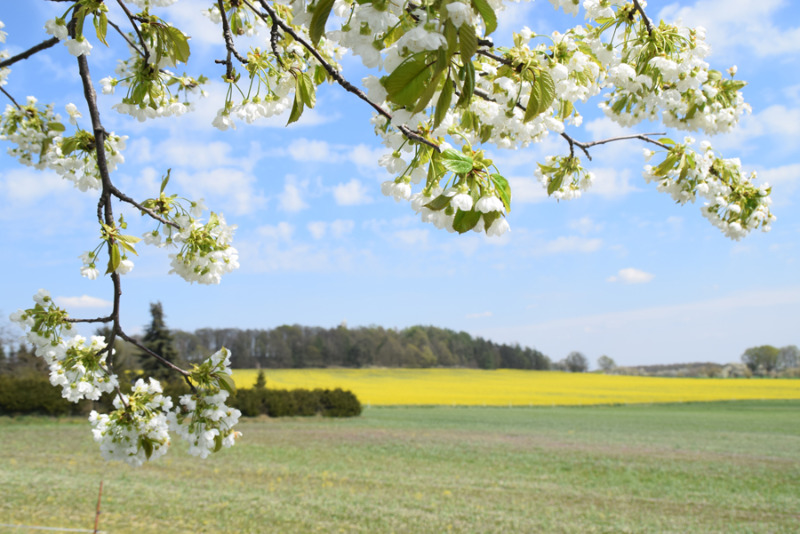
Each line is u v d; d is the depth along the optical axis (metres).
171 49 2.49
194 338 68.56
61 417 30.09
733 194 3.28
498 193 1.58
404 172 1.94
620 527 11.53
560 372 95.12
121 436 2.50
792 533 11.31
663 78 2.62
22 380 30.48
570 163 3.15
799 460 20.25
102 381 2.45
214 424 2.57
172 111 2.88
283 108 2.49
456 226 1.59
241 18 3.02
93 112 2.42
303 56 2.68
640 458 20.55
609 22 2.54
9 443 20.72
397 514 12.06
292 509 12.20
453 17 1.09
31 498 11.91
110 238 2.28
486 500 13.66
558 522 11.81
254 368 84.38
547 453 21.53
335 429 29.95
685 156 3.06
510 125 2.16
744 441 25.75
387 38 1.25
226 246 2.52
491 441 25.11
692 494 14.82
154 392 2.62
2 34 3.16
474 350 101.25
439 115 1.22
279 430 29.28
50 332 2.38
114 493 12.80
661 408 46.81
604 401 52.84
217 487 14.03
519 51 1.87
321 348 90.12
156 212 2.48
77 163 2.84
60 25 2.29
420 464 18.69
